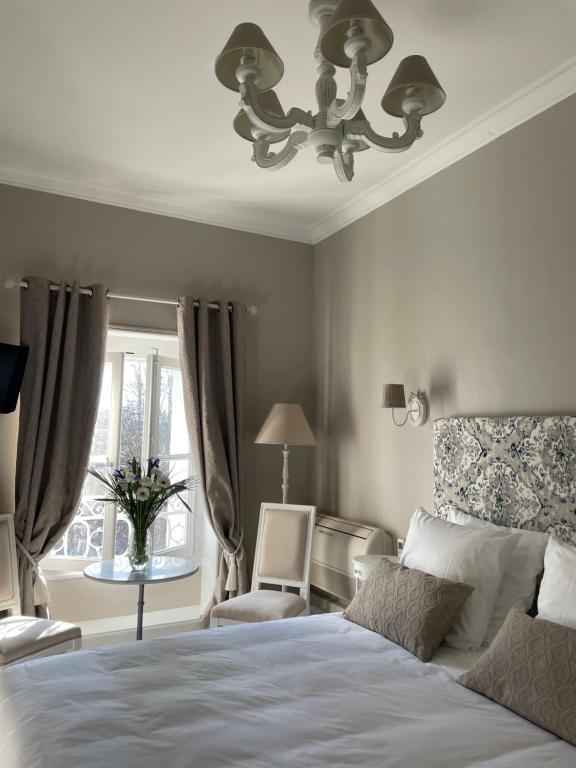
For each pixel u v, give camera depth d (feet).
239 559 12.42
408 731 4.99
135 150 10.69
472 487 9.00
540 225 8.52
